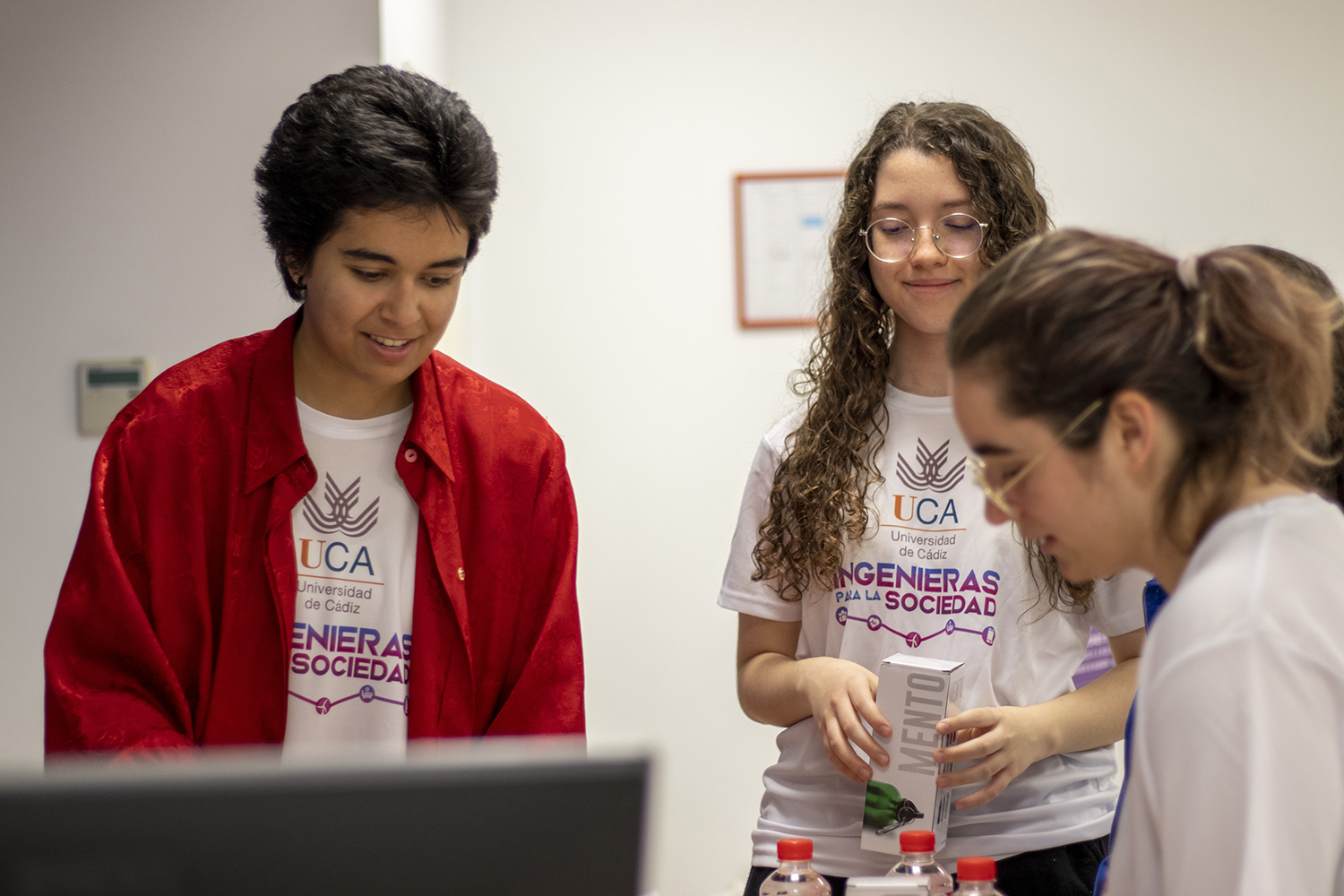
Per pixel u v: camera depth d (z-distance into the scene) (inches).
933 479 57.9
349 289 49.7
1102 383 31.7
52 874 21.5
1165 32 123.3
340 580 53.9
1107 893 33.7
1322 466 37.9
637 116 123.0
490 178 51.3
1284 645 29.0
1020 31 123.3
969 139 58.0
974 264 57.4
